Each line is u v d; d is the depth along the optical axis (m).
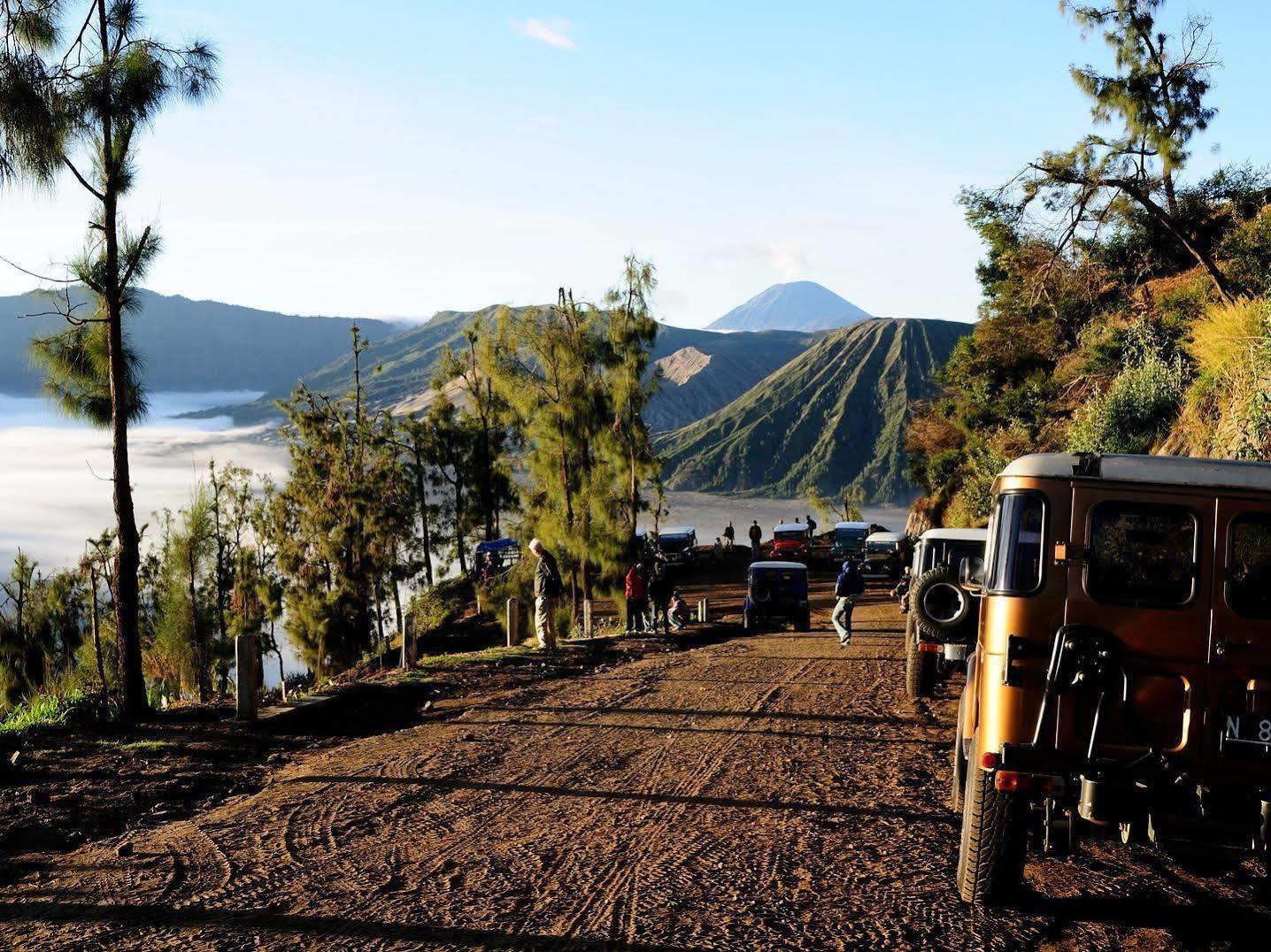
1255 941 5.20
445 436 54.00
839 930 5.27
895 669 16.92
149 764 9.52
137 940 5.04
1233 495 5.25
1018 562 5.50
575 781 8.77
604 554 25.03
